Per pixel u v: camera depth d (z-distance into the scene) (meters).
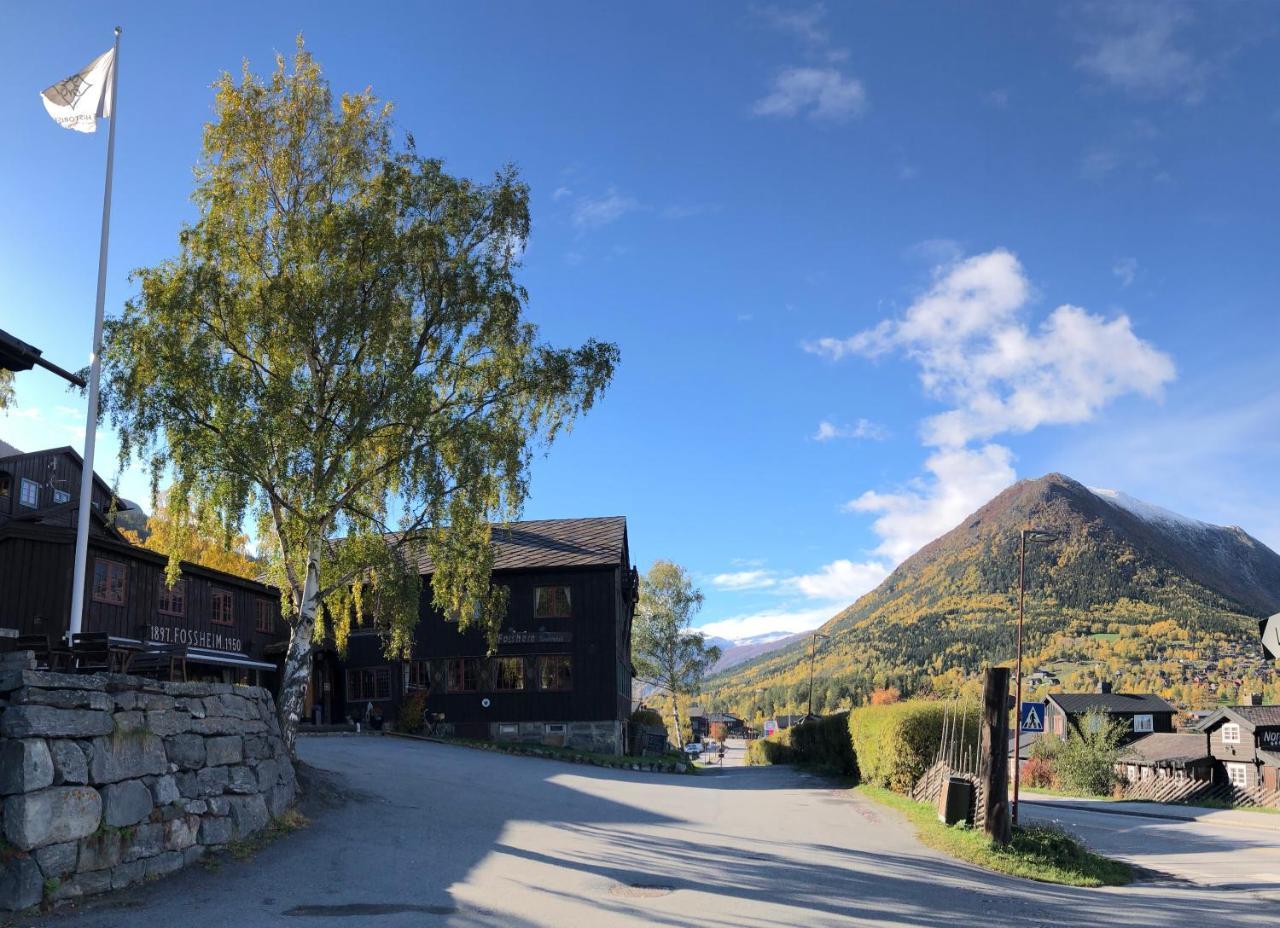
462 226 18.75
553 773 27.59
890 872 14.40
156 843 11.12
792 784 32.72
